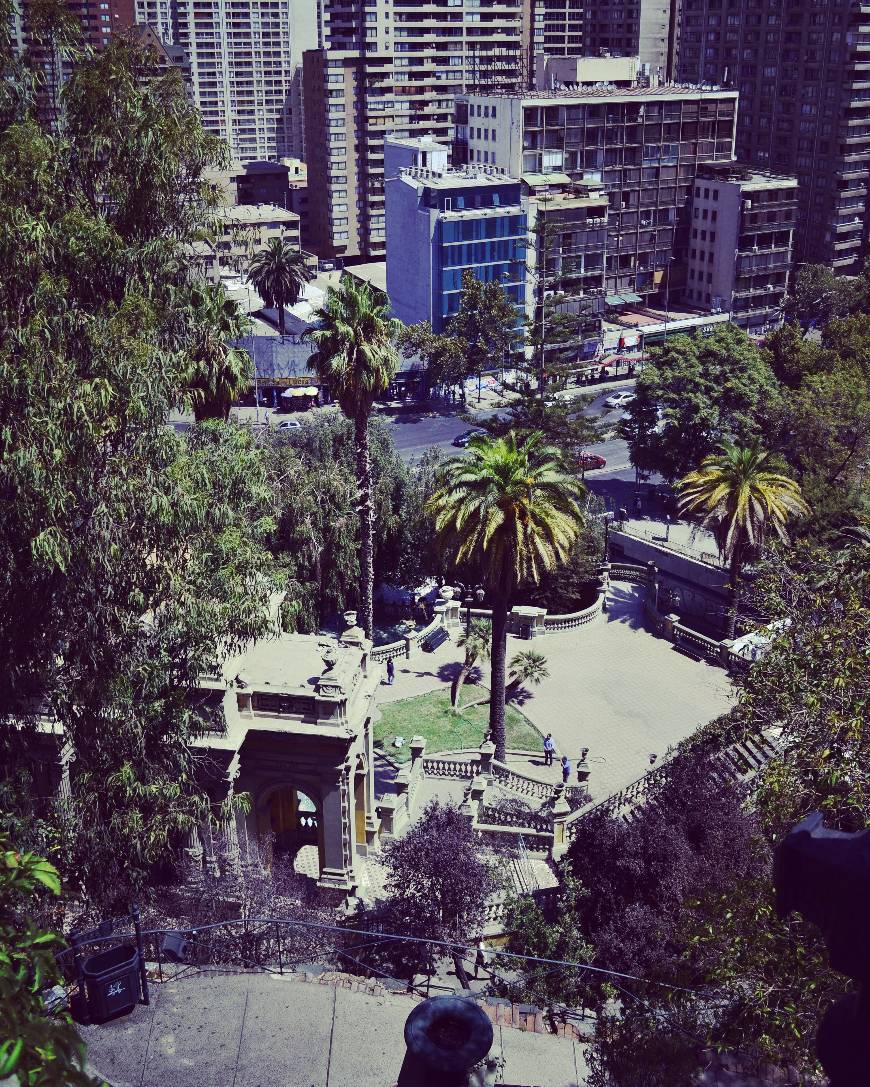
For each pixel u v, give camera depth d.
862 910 2.63
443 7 195.00
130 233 27.28
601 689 55.56
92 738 25.89
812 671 21.62
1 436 22.72
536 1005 25.89
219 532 27.27
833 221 173.75
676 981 19.89
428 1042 7.32
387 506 66.69
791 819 20.08
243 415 122.31
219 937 26.02
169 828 26.77
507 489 44.22
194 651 26.31
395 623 67.38
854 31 162.50
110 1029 18.81
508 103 149.62
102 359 23.80
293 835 36.03
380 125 192.38
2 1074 5.49
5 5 25.16
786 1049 15.88
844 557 26.66
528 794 43.78
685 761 35.69
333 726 31.03
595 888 31.56
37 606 24.36
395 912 30.33
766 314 162.12
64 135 26.88
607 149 155.62
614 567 71.81
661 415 93.50
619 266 162.12
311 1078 17.94
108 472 24.14
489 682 55.56
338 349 52.34
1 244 22.91
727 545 57.25
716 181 157.38
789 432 80.50
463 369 123.38
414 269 135.75
